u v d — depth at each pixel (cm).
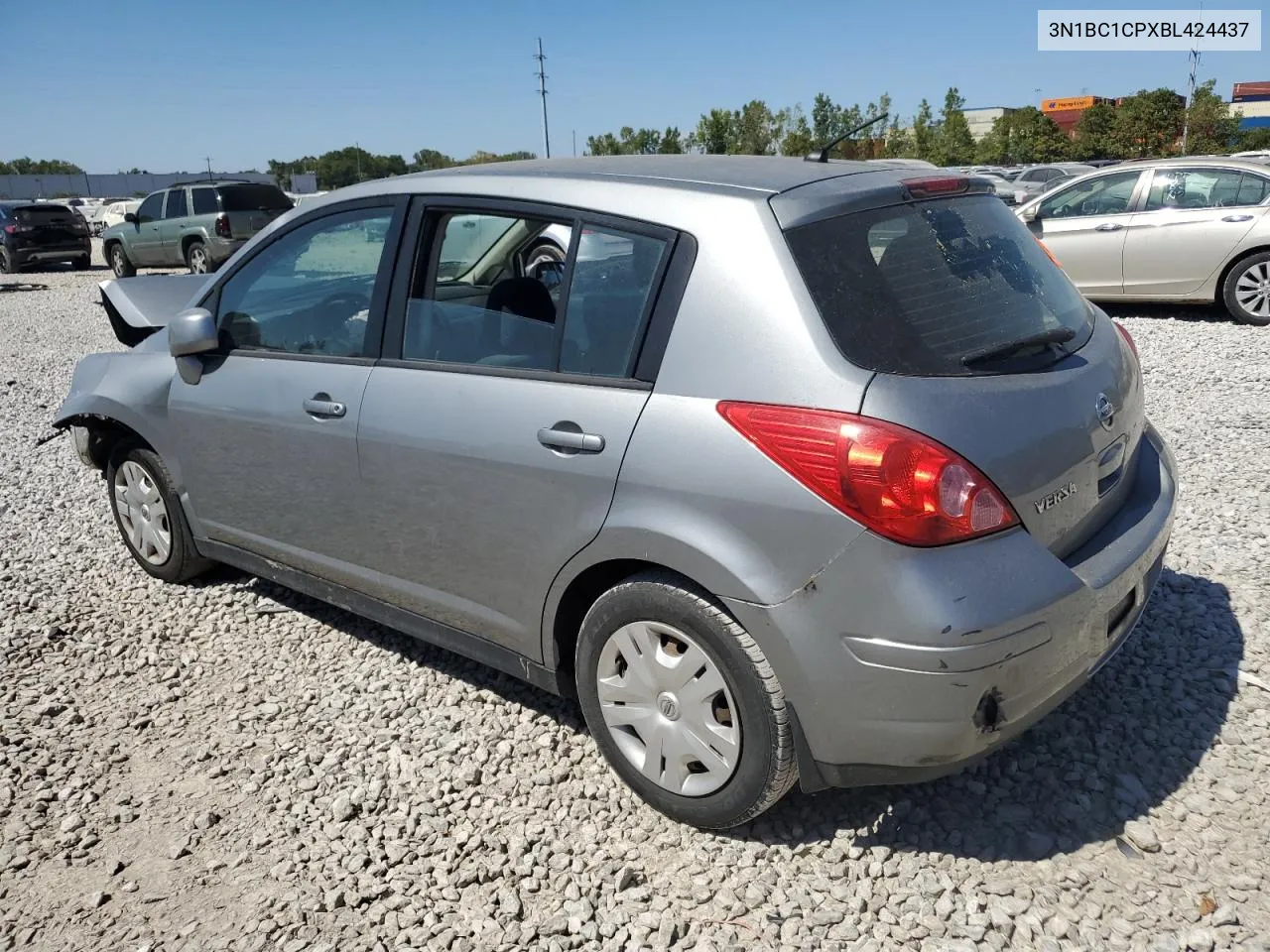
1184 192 1033
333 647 414
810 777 265
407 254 341
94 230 4044
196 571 468
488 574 319
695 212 277
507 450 301
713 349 264
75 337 1323
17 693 387
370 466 342
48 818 313
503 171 332
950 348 261
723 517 257
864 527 240
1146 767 307
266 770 331
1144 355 873
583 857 284
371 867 284
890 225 282
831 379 247
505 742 339
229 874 285
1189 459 582
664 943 252
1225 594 409
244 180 2012
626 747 297
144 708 374
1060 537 271
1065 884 264
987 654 238
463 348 323
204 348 389
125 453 465
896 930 253
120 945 261
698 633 269
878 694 245
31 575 496
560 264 301
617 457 276
